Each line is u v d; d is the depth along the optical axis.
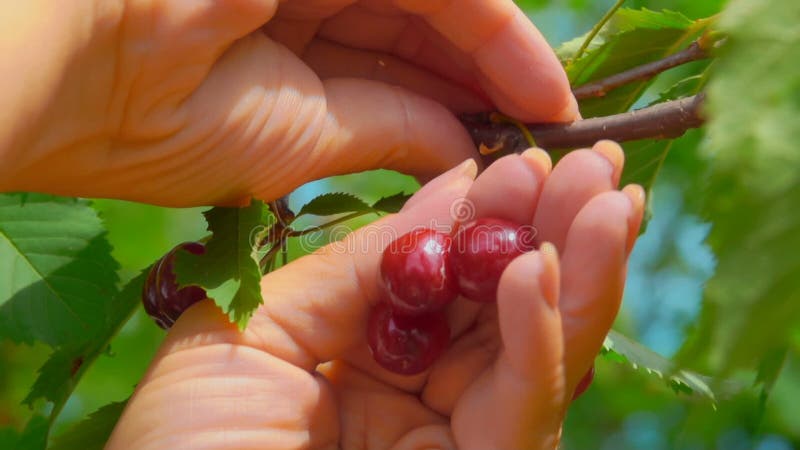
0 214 0.47
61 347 0.46
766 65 0.27
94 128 0.39
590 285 0.36
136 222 0.79
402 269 0.39
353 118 0.44
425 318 0.40
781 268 0.26
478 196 0.41
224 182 0.42
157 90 0.39
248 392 0.40
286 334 0.41
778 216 0.26
